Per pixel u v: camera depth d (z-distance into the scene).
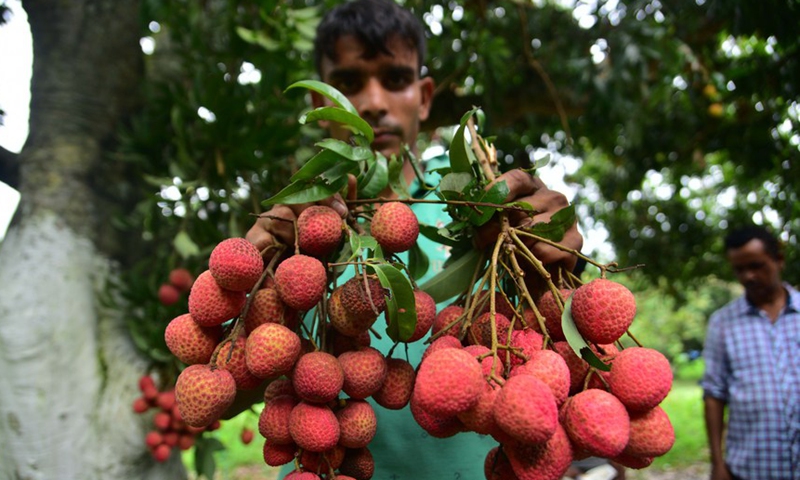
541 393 0.74
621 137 4.88
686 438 7.57
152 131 2.34
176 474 2.43
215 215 2.41
